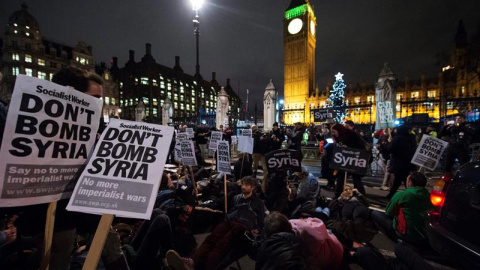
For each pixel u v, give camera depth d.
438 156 4.58
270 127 13.39
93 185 1.65
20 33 45.69
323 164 6.86
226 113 15.07
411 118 10.45
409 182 3.36
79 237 2.72
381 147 6.78
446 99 9.86
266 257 1.99
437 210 2.84
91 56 56.56
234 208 3.72
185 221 3.62
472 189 2.28
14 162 1.40
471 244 2.12
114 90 66.38
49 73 49.50
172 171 6.39
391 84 9.87
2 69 45.12
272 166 4.51
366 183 7.09
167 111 19.80
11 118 1.39
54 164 1.58
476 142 6.72
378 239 3.63
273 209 4.18
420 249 3.08
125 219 3.39
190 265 2.53
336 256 2.65
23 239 2.54
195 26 15.07
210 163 10.55
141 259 2.46
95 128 1.84
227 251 2.86
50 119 1.55
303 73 80.56
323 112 11.12
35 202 1.49
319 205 4.39
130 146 1.79
